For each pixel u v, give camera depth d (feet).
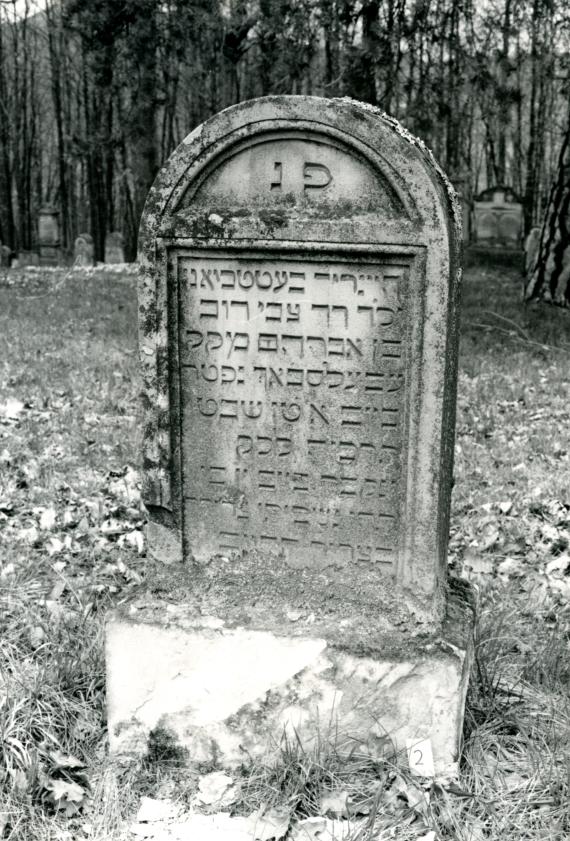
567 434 23.11
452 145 91.76
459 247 10.34
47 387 27.66
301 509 11.16
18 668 11.71
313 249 10.25
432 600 10.65
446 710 10.23
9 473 19.35
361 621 10.69
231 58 76.07
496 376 30.32
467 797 10.05
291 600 11.02
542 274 46.24
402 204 9.91
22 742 10.44
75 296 52.21
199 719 10.72
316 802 9.94
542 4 61.72
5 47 131.03
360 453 10.78
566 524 17.31
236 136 10.24
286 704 10.52
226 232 10.47
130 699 10.83
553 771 10.29
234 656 10.53
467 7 59.88
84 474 19.74
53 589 14.23
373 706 10.34
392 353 10.37
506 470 20.24
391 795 9.95
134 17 67.82
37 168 141.18
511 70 57.77
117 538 16.80
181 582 11.40
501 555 16.20
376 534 10.92
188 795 10.37
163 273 10.80
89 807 10.05
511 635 12.93
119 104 79.71
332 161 10.07
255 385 10.96
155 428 11.25
